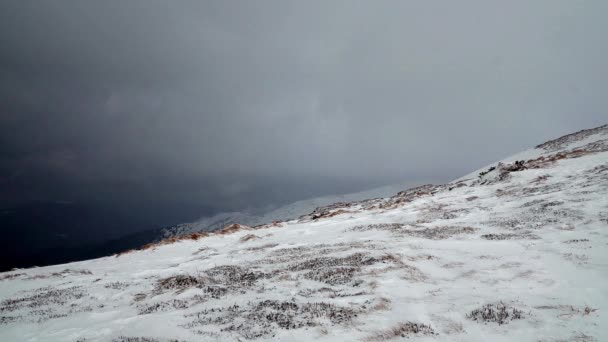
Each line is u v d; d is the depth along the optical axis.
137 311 16.14
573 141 75.69
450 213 40.78
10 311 18.73
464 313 12.66
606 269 15.90
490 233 27.28
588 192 34.09
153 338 11.61
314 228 46.47
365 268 19.83
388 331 11.48
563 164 51.81
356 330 11.65
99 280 26.95
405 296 14.99
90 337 12.77
